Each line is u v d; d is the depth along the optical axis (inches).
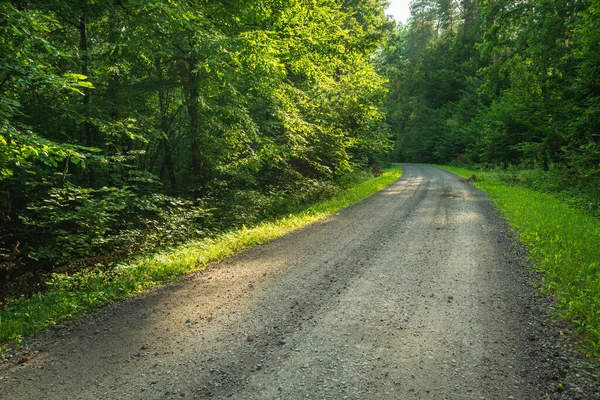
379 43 703.1
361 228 396.2
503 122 1149.1
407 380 128.8
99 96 438.9
